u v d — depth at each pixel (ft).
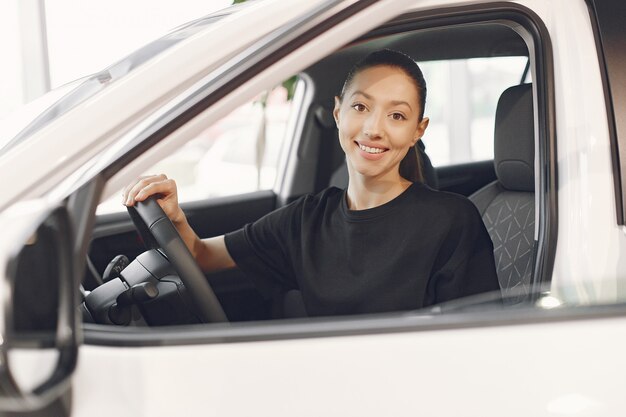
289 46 3.81
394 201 5.35
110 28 17.90
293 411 3.30
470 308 3.58
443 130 12.85
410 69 5.31
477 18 4.72
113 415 3.28
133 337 3.43
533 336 3.36
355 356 3.33
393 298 5.23
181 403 3.30
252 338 3.38
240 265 6.11
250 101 3.85
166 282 5.13
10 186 3.58
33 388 2.76
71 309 2.84
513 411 3.28
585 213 4.31
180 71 3.91
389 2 3.92
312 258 5.55
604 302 3.57
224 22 4.13
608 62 4.42
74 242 2.89
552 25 4.59
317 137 8.86
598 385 3.32
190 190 9.25
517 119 6.29
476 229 5.32
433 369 3.31
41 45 18.03
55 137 3.69
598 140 4.36
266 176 9.47
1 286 2.61
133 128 3.81
